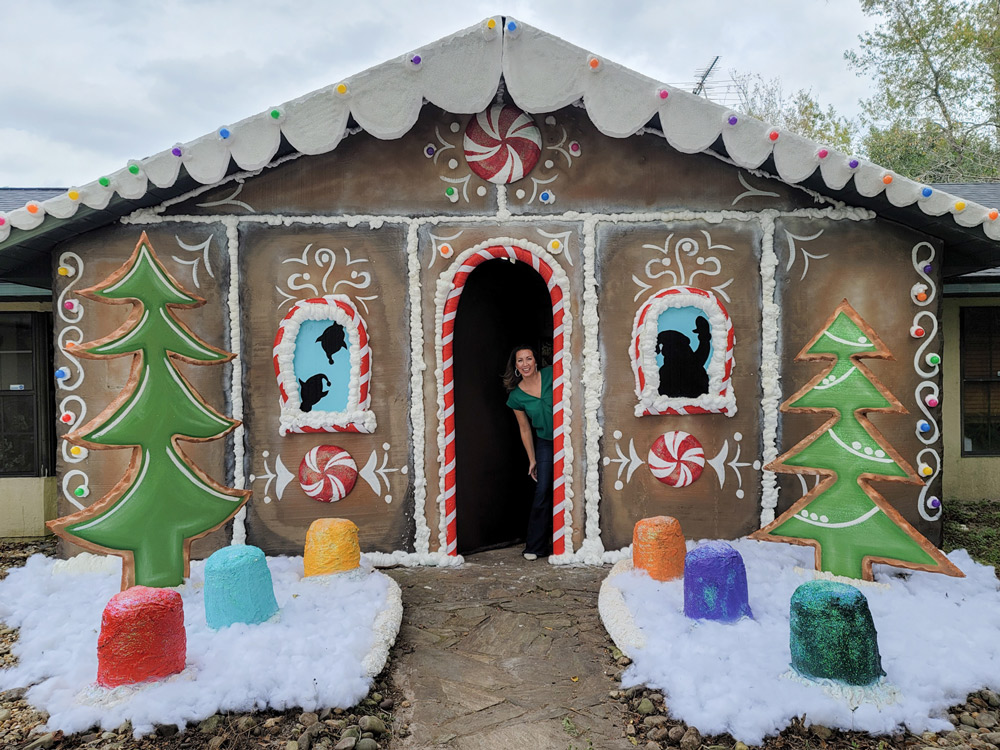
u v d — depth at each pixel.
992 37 19.83
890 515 4.07
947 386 7.48
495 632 3.83
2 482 6.57
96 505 3.89
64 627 3.74
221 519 4.18
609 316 5.01
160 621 3.06
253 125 4.44
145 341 4.01
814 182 4.75
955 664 3.22
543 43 4.44
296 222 4.95
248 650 3.27
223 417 4.23
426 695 3.19
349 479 4.93
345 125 4.48
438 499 5.00
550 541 5.38
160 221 4.88
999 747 2.73
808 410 4.27
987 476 7.49
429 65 4.44
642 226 5.00
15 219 4.29
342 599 3.94
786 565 4.50
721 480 5.00
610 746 2.79
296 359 4.94
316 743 2.76
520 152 4.98
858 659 2.96
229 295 4.91
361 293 4.98
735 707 2.85
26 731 2.81
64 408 4.82
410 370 4.99
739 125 4.46
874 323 4.94
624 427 5.00
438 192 4.99
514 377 5.47
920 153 21.12
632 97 4.46
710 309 4.91
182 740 2.79
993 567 4.87
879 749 2.71
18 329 6.63
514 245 4.97
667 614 3.70
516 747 2.79
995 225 4.29
